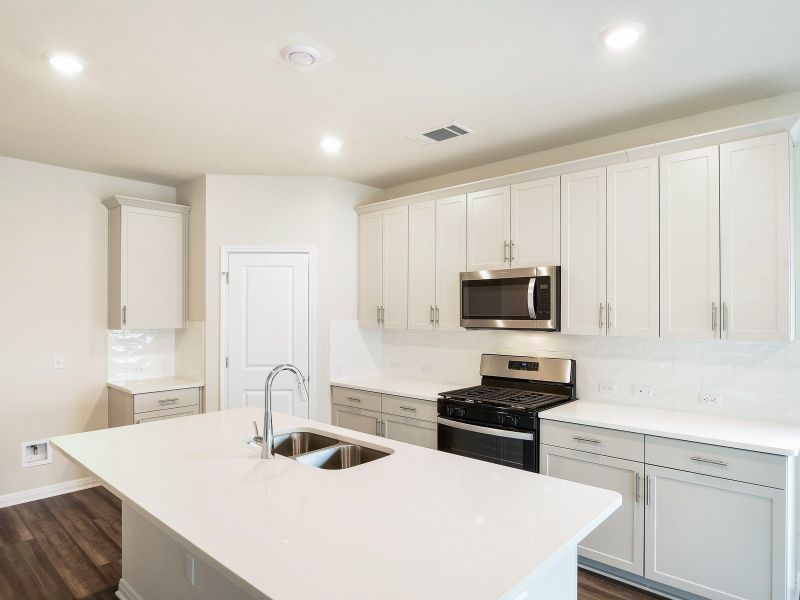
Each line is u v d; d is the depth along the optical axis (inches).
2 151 140.7
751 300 96.8
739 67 91.7
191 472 74.2
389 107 110.1
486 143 133.5
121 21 77.0
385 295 165.0
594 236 117.7
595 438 105.0
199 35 81.1
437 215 149.9
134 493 65.6
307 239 166.1
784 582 84.0
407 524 56.2
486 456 121.2
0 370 144.6
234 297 164.1
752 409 106.3
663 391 117.7
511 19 76.8
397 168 157.2
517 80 97.1
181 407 159.8
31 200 150.2
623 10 74.3
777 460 84.6
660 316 107.7
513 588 43.6
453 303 145.6
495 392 135.0
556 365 133.4
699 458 92.2
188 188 173.3
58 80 96.7
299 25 78.4
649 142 120.1
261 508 60.7
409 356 173.3
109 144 134.6
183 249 171.5
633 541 100.1
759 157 96.2
